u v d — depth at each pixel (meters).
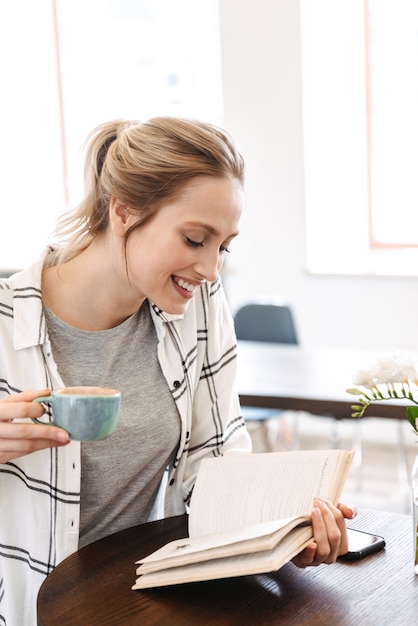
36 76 5.85
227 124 5.20
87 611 1.38
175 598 1.42
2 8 5.83
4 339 1.60
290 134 5.05
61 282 1.67
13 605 1.68
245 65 5.10
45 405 1.59
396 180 5.12
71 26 5.72
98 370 1.67
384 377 1.51
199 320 1.83
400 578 1.49
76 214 1.66
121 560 1.55
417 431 1.53
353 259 5.21
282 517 1.52
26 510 1.63
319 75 5.09
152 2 5.50
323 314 5.12
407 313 4.91
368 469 4.62
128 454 1.68
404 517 1.76
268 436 4.27
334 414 2.98
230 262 5.31
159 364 1.74
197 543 1.46
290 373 3.38
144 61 5.57
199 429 1.86
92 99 5.75
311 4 5.00
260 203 5.18
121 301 1.66
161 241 1.51
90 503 1.67
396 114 5.07
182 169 1.49
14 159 5.96
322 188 5.21
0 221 6.03
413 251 5.12
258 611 1.38
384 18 5.00
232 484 1.61
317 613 1.37
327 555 1.44
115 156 1.55
